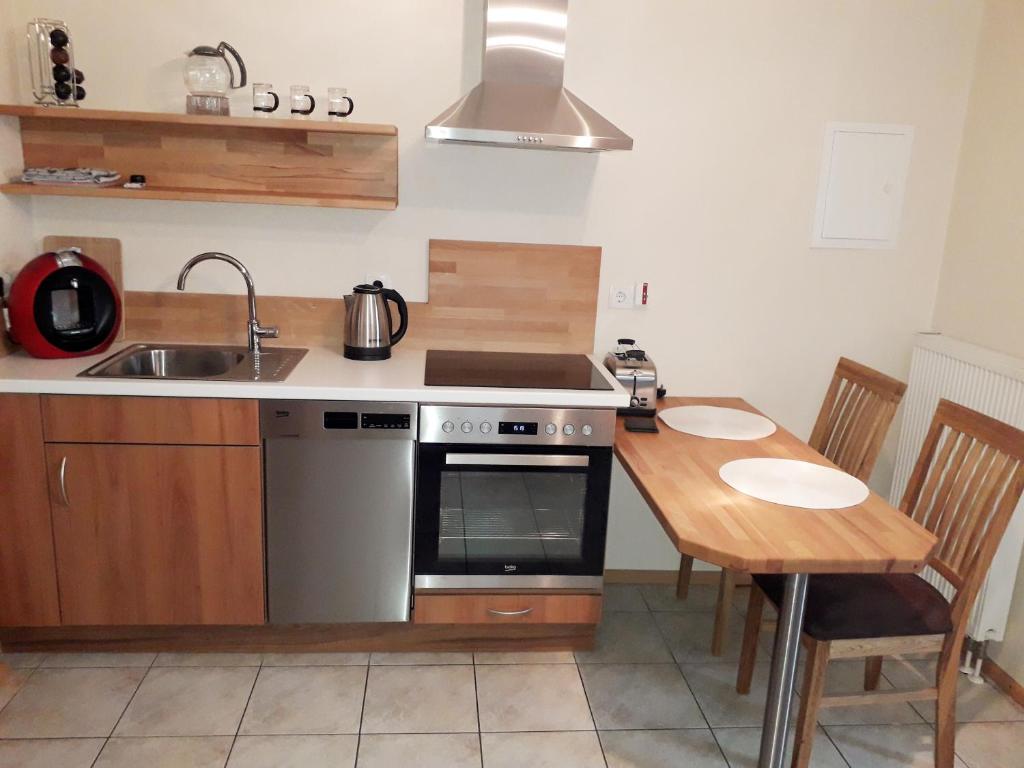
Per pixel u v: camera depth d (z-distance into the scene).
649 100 3.03
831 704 2.19
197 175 2.95
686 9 2.97
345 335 2.94
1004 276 2.91
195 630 2.76
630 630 3.06
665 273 3.19
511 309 3.17
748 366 3.31
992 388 2.77
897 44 3.06
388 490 2.62
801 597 2.03
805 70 3.05
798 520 2.07
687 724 2.53
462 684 2.68
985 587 2.71
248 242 3.04
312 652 2.82
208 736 2.38
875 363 3.35
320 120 2.80
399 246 3.09
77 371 2.58
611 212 3.12
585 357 3.16
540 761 2.34
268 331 2.92
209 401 2.51
